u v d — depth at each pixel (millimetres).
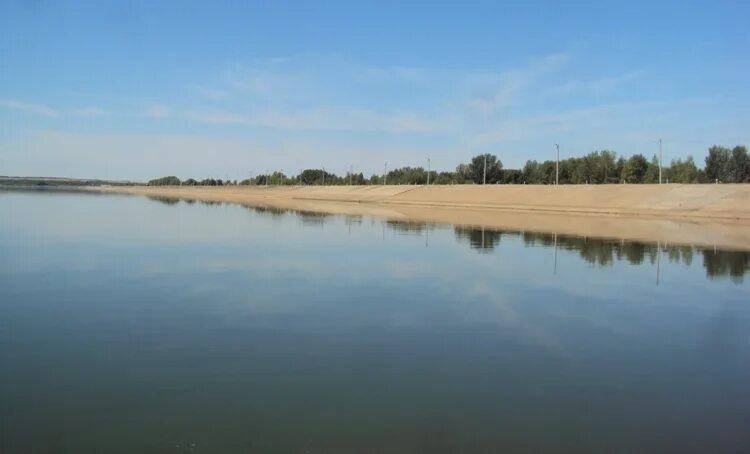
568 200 71312
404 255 24891
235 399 8688
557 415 8375
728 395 9305
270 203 83312
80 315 13523
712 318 14414
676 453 7293
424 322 13523
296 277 19031
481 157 117938
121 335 11953
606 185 75750
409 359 10789
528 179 115250
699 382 9883
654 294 17234
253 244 28125
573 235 34562
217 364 10266
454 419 8141
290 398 8766
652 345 12031
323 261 22703
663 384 9758
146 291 16328
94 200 77938
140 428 7668
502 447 7344
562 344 11969
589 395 9195
